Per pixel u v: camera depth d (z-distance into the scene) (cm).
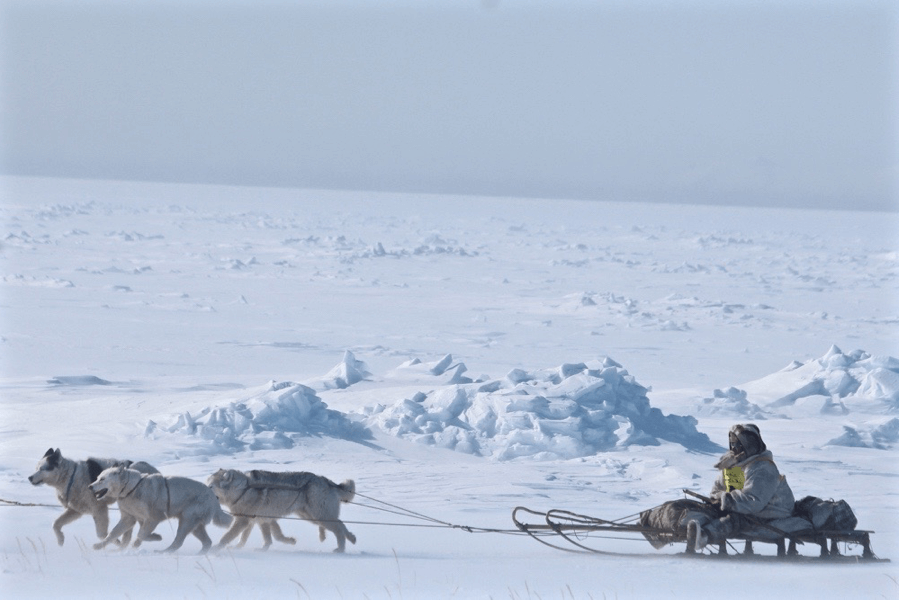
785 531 2588
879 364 7900
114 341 11031
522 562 2444
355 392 6669
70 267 19575
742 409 7056
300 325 13325
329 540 3045
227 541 2752
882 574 2280
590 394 5988
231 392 6125
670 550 2900
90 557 2434
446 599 1922
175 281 18288
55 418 5644
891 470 5078
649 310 16150
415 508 3756
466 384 6278
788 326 14662
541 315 15325
